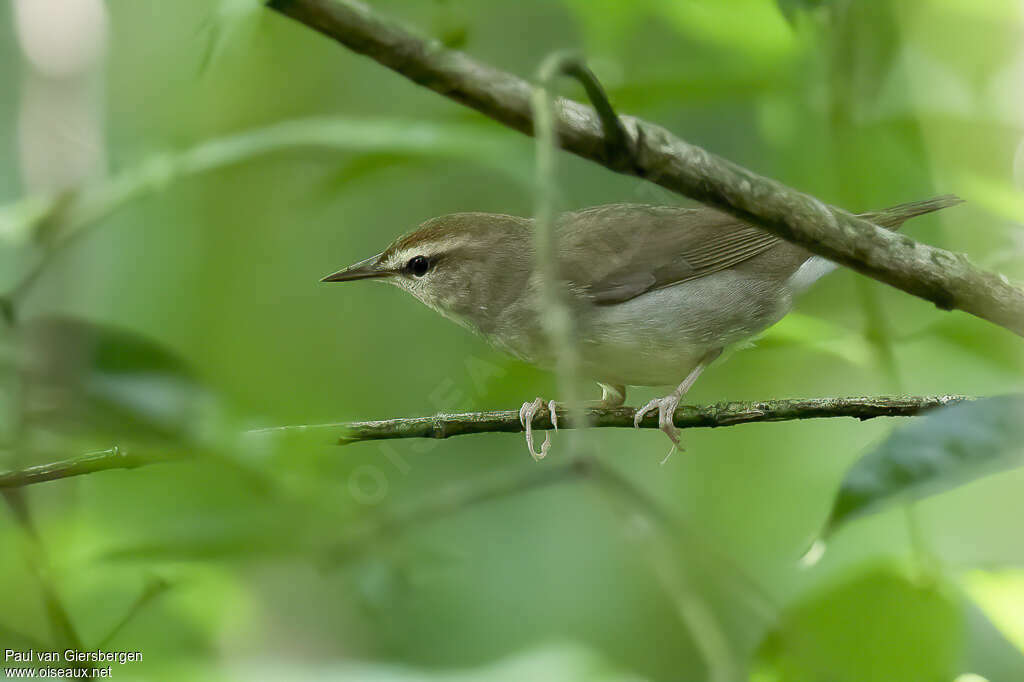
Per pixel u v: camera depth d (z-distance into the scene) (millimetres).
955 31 10008
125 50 12523
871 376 10133
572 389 4680
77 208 8320
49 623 6094
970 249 11219
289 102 12875
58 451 4363
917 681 6230
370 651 11062
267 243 12719
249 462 4148
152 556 5320
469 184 13758
